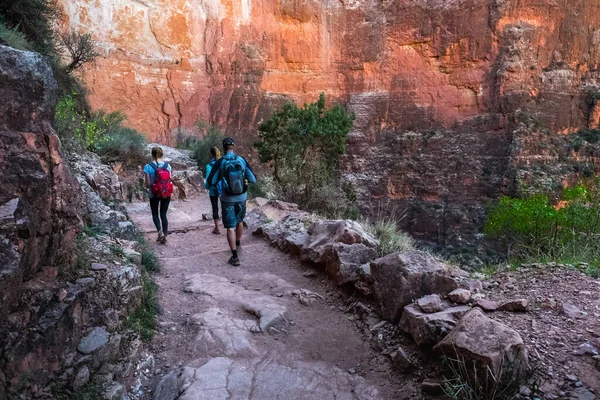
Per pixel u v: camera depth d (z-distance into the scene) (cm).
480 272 524
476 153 3475
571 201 795
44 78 301
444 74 3734
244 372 320
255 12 3688
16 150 268
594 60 3491
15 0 991
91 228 470
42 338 254
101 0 2816
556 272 442
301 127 1664
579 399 240
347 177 3584
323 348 371
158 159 729
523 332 309
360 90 3859
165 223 735
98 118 1444
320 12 3838
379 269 399
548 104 3447
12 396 232
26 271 274
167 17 3188
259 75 3638
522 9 3562
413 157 3597
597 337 300
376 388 309
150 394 304
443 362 290
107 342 305
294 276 547
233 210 598
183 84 3269
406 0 3800
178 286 503
